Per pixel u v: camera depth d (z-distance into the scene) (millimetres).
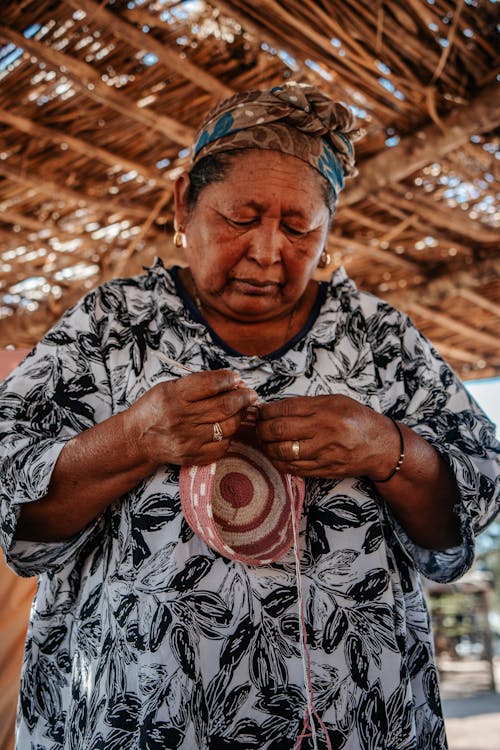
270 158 1290
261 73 2340
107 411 1304
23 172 2686
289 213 1278
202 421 1122
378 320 1431
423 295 3502
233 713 1132
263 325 1383
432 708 1268
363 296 1460
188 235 1368
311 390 1316
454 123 2422
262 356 1350
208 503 1128
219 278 1304
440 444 1296
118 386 1307
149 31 2193
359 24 2131
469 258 3348
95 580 1257
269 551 1189
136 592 1184
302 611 1129
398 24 2148
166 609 1152
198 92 2439
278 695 1149
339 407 1173
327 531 1234
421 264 3436
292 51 2195
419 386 1389
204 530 1138
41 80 2367
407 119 2516
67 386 1293
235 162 1295
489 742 6207
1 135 2586
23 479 1178
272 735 1140
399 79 2309
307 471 1189
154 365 1316
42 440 1224
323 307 1417
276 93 1292
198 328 1335
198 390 1110
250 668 1147
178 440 1131
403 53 2250
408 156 2561
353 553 1228
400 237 3201
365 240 3199
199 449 1142
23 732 1265
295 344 1354
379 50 2213
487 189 2801
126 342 1340
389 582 1233
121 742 1132
